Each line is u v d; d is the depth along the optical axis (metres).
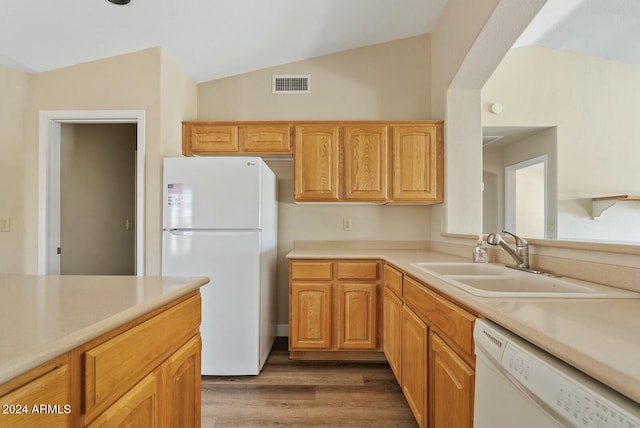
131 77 2.39
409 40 3.07
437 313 1.28
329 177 2.69
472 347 0.98
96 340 0.70
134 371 0.81
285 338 3.01
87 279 1.22
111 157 3.25
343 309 2.46
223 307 2.22
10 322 0.70
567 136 3.20
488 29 1.88
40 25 1.97
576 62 3.22
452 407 1.13
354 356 2.53
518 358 0.69
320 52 3.01
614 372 0.49
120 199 3.38
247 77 3.08
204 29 2.29
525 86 3.22
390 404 1.89
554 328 0.68
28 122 2.39
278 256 3.08
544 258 1.43
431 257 2.28
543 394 0.60
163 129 2.42
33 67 2.34
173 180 2.24
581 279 1.22
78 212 2.81
